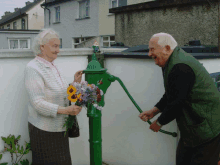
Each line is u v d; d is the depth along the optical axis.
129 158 2.74
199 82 1.65
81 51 2.64
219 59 2.57
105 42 14.60
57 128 1.87
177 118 1.81
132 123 2.66
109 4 13.88
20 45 14.61
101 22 14.50
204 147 1.74
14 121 2.18
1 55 2.03
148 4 6.11
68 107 1.74
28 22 25.16
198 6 5.12
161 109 2.09
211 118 1.69
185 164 1.92
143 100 2.52
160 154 2.46
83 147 2.83
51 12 18.89
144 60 2.46
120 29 7.06
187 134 1.78
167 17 5.82
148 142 2.55
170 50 1.76
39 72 1.76
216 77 2.49
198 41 3.01
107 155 2.96
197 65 1.68
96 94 1.81
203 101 1.67
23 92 2.21
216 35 4.85
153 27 6.18
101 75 2.08
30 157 2.33
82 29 15.98
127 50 2.88
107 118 2.90
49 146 1.86
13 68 2.13
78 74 2.15
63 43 17.84
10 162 2.20
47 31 1.84
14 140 2.17
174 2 5.48
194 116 1.71
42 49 1.83
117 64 2.71
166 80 1.75
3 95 2.10
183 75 1.62
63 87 1.89
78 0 16.02
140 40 6.54
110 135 2.90
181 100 1.64
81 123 2.77
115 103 2.79
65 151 1.95
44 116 1.82
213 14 4.87
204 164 1.75
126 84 2.65
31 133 1.89
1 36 14.10
